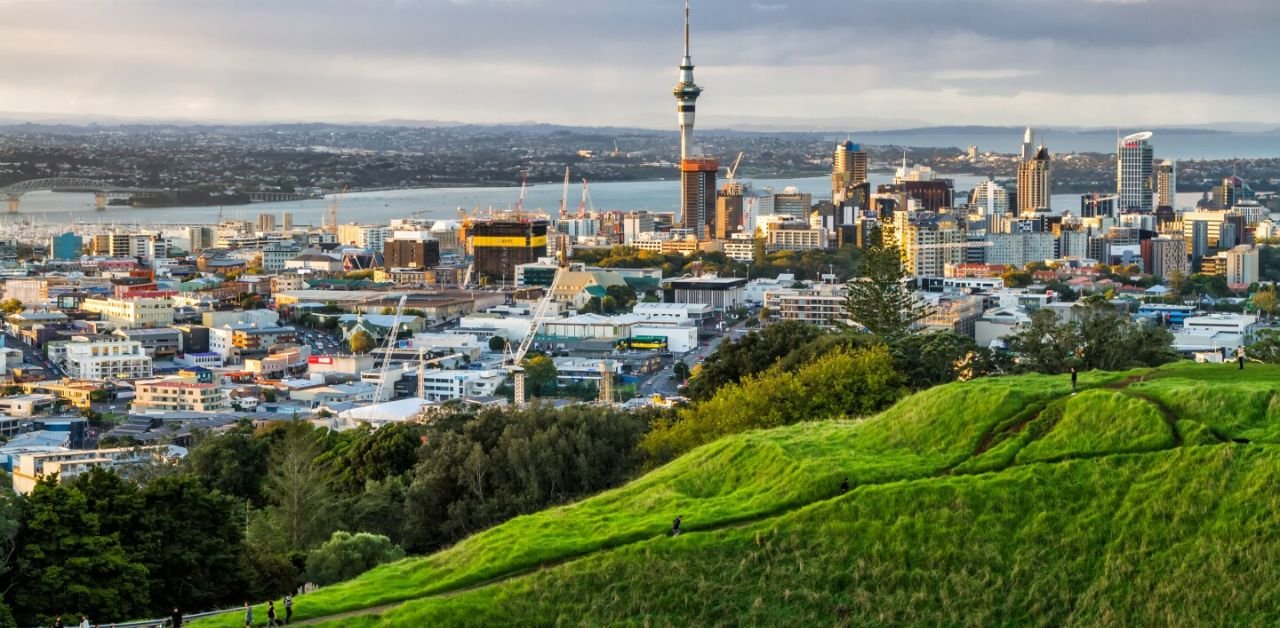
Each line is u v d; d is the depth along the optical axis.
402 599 184.88
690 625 175.88
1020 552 178.75
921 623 172.88
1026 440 197.38
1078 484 185.50
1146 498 180.50
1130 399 195.62
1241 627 163.62
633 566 184.75
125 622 195.50
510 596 181.25
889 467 199.62
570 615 178.12
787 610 176.62
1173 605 168.12
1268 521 172.62
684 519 194.75
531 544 193.38
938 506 186.50
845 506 189.50
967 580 176.50
